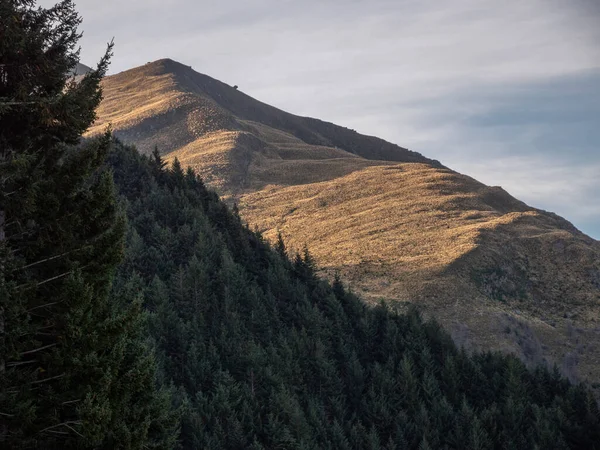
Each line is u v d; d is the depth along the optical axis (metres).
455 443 71.56
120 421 16.56
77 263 16.50
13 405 14.84
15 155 15.47
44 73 16.70
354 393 77.69
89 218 17.36
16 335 15.00
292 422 61.25
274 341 78.88
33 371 16.28
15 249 16.45
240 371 68.81
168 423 18.47
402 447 69.75
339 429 65.75
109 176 17.72
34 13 16.78
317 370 77.12
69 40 17.11
